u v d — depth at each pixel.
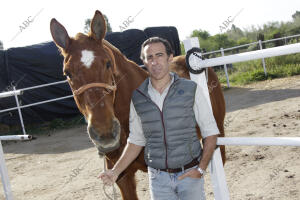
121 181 2.44
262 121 5.97
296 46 1.50
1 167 2.47
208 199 3.31
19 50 9.09
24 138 2.23
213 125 1.80
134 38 10.04
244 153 4.47
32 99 9.30
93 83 2.04
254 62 13.59
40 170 5.40
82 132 8.27
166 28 10.77
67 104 9.69
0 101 8.93
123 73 2.49
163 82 1.81
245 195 3.21
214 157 1.90
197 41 1.87
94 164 5.25
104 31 2.26
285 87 9.29
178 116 1.75
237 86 11.44
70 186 4.38
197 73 1.86
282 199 2.99
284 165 3.78
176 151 1.77
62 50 2.29
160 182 1.85
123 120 2.46
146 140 1.89
